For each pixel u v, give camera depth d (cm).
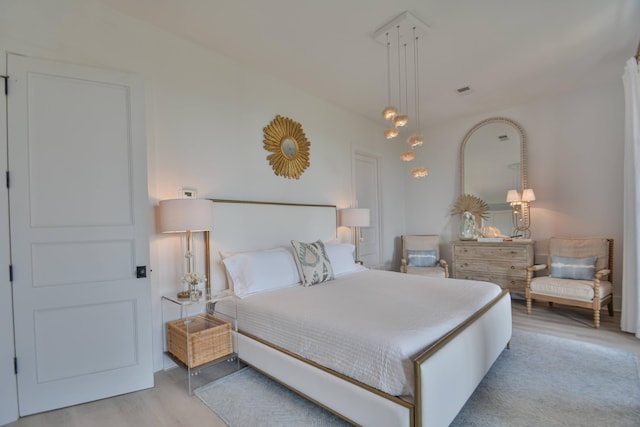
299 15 245
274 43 283
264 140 337
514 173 443
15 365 187
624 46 291
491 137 464
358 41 281
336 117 433
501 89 387
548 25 258
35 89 196
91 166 211
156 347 247
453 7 236
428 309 205
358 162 488
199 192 279
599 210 384
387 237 527
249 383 223
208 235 276
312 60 314
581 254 370
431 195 536
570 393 202
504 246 414
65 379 199
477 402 193
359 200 486
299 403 196
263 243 324
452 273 485
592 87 385
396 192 552
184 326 247
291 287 279
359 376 159
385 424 145
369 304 218
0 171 186
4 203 187
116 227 216
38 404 192
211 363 225
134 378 217
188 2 228
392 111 260
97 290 210
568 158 404
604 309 380
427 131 537
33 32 202
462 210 491
